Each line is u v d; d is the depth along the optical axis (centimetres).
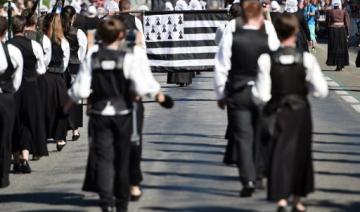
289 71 1848
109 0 3703
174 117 3722
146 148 2919
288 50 1858
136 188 2127
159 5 8869
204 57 4375
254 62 2139
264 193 2200
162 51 4388
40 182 2447
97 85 1872
